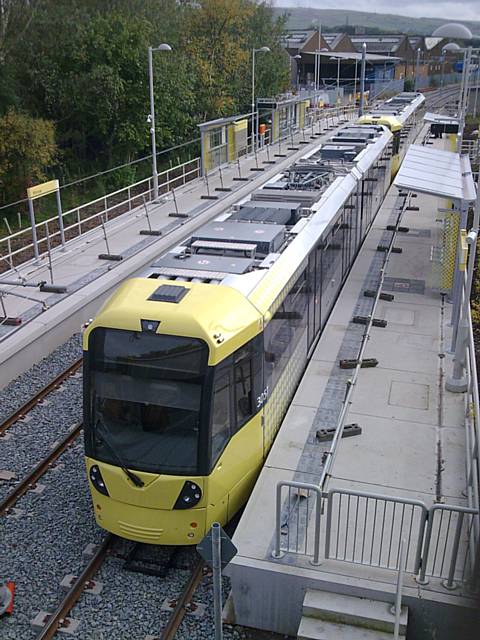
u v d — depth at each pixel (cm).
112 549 915
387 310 1630
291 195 1450
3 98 3238
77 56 3469
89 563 877
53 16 3491
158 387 816
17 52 3469
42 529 955
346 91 7931
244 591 796
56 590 845
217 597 568
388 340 1457
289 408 1146
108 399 839
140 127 3625
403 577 766
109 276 1883
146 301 852
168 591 845
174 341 806
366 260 2016
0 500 1022
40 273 1919
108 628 789
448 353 1394
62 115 3644
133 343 822
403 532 849
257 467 963
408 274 1902
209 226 1205
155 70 3606
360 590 757
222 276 959
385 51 8325
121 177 3762
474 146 3869
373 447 1044
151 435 826
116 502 852
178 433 815
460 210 1469
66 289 1748
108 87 3412
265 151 4150
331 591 768
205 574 872
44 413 1273
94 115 3569
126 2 4012
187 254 1060
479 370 1544
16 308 1638
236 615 811
